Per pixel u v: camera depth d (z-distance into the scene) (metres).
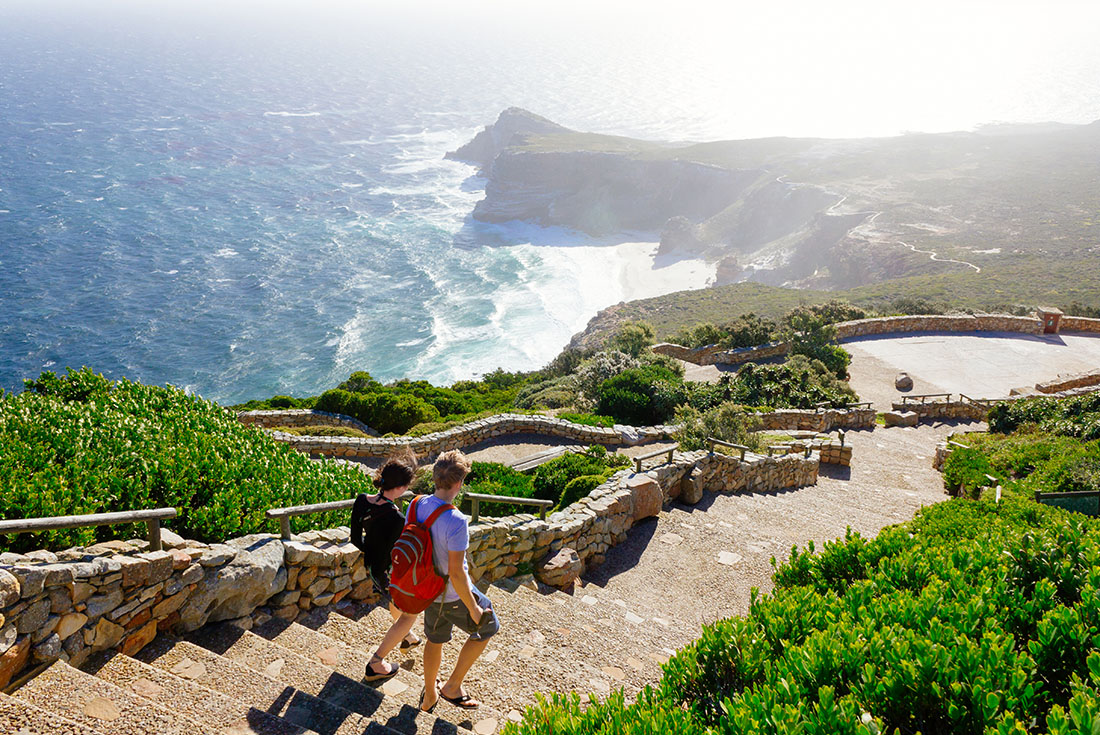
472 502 8.66
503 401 34.06
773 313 80.88
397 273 125.94
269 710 4.73
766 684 4.08
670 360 32.53
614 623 8.38
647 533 12.20
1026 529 6.64
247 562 6.04
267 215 161.75
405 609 4.82
